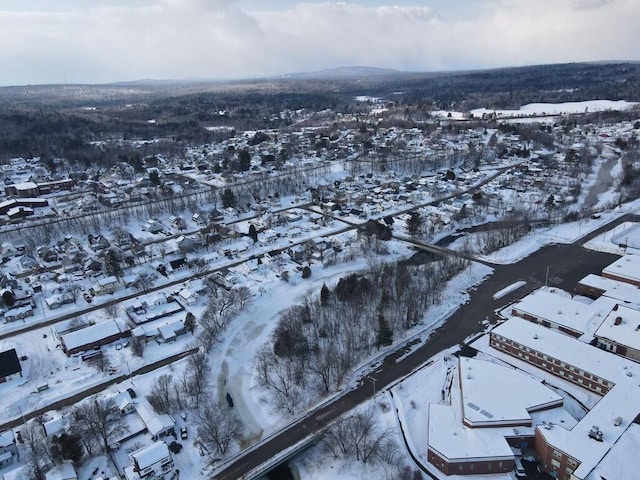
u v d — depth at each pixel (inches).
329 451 2866.6
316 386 3464.6
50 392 3540.8
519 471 2640.3
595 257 5344.5
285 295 4867.1
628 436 2598.4
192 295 4808.1
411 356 3757.4
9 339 4291.3
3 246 6131.9
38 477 2667.3
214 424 2945.4
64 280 5378.9
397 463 2709.2
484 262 5408.5
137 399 3341.5
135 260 5876.0
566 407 3075.8
